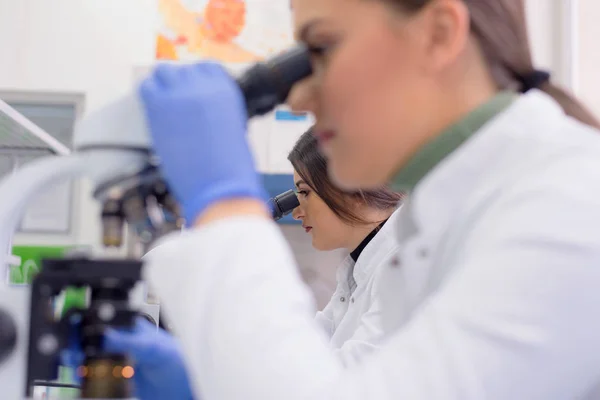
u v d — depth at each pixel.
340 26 0.67
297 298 0.58
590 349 0.55
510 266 0.55
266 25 2.80
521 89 0.78
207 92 0.65
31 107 2.91
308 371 0.53
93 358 0.65
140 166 0.69
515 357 0.52
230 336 0.55
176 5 2.83
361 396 0.52
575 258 0.54
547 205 0.57
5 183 0.74
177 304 0.59
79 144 0.71
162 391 0.79
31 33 2.91
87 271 0.66
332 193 1.79
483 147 0.68
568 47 2.61
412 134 0.69
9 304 0.66
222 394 0.54
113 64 2.89
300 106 0.72
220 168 0.63
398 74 0.67
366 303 1.65
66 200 2.73
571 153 0.63
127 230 0.74
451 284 0.58
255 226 0.60
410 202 0.80
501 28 0.71
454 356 0.52
